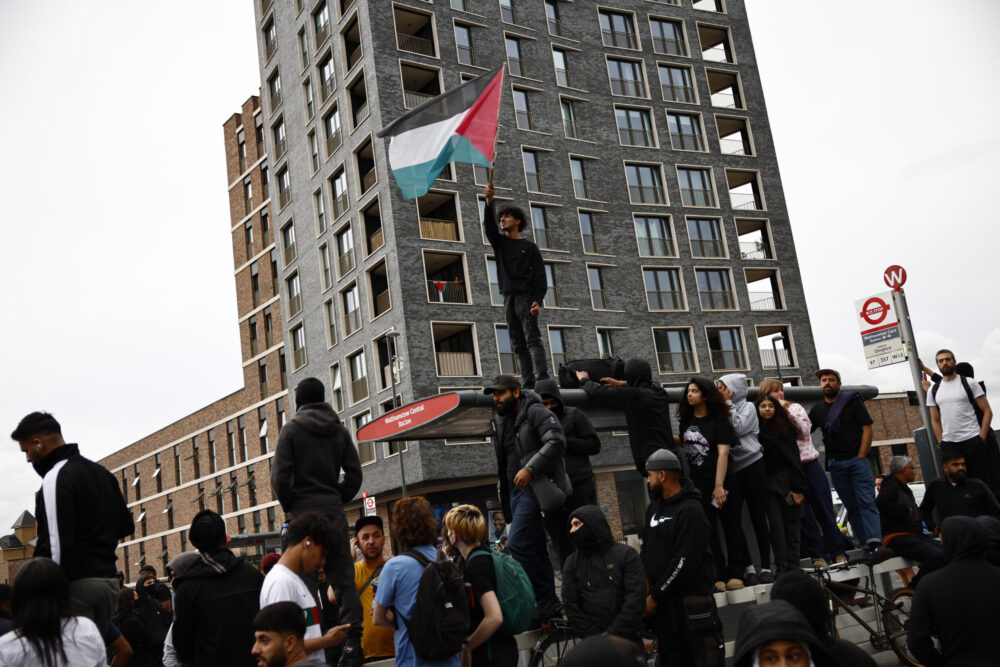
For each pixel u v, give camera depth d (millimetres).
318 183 42719
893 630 8656
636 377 7770
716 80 50219
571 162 42438
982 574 4629
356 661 5508
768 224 47875
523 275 8539
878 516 9281
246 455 51938
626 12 46875
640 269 42844
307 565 4922
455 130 8562
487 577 5523
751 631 2939
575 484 7078
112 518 5223
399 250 36219
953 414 10055
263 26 48344
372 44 38344
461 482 35188
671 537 6449
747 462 8070
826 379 9609
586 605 6023
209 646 5012
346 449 5926
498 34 41906
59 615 4512
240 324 53062
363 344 38688
